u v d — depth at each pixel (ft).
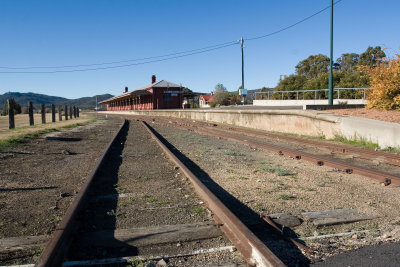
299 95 156.04
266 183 22.41
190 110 112.47
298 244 12.42
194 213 15.83
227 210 14.08
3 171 25.93
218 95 228.02
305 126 53.31
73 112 145.79
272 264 9.33
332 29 67.92
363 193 19.84
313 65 254.06
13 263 11.06
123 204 17.31
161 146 38.70
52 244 10.68
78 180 23.26
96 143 45.80
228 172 26.09
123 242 12.59
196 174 25.18
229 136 51.26
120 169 26.84
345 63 241.96
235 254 11.61
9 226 14.39
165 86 198.49
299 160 31.37
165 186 21.22
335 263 11.02
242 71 156.87
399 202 18.04
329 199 18.61
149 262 10.93
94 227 14.14
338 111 55.67
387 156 30.94
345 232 13.92
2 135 46.57
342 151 35.47
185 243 12.69
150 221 14.85
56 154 35.32
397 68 52.47
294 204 17.71
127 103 279.90
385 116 44.70
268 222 14.39
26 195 19.36
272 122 62.90
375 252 11.74
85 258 11.46
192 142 46.29
